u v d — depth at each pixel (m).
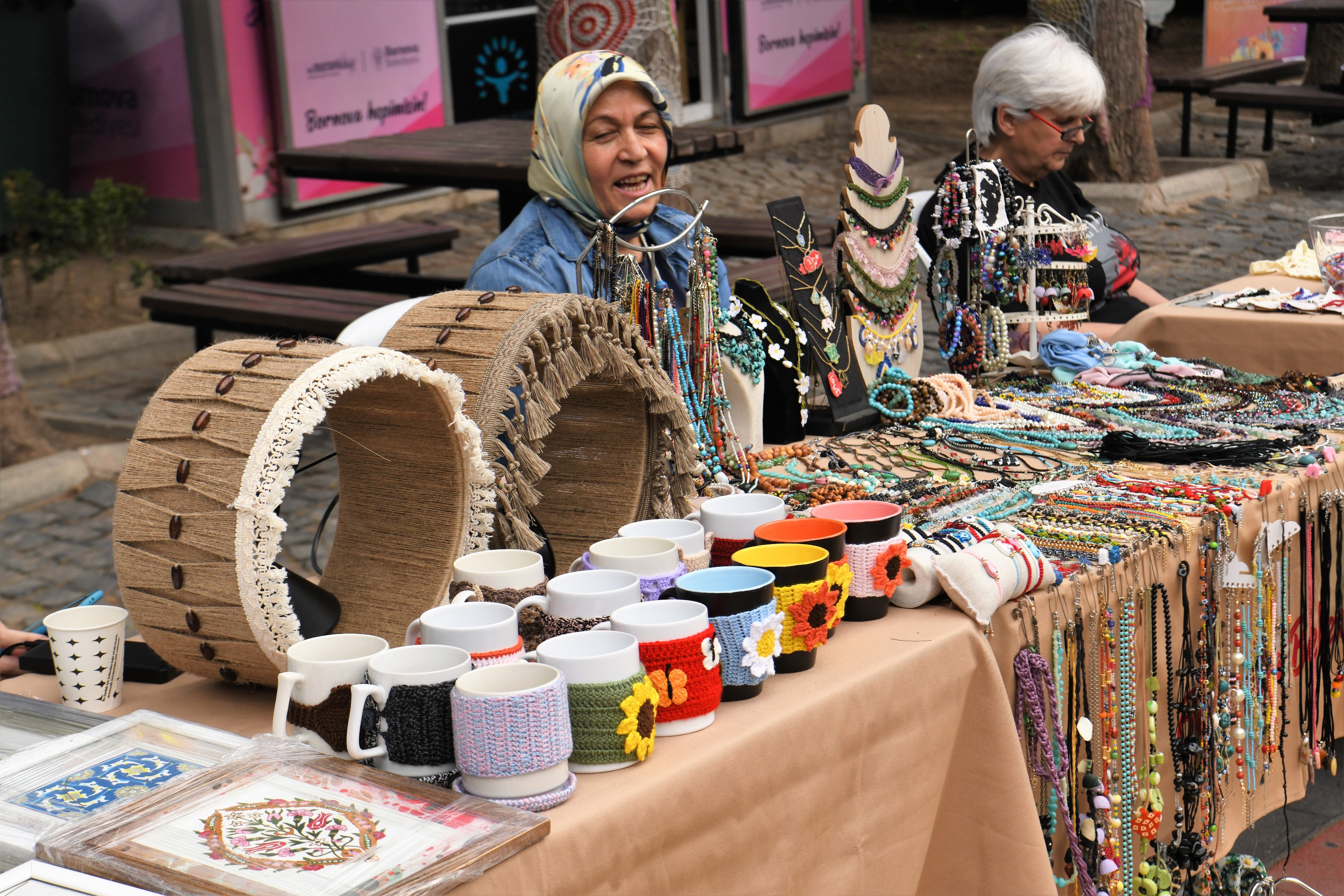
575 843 1.40
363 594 1.90
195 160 9.25
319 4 9.39
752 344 2.82
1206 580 2.37
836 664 1.83
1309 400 3.18
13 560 4.88
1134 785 2.29
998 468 2.66
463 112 10.85
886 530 1.98
